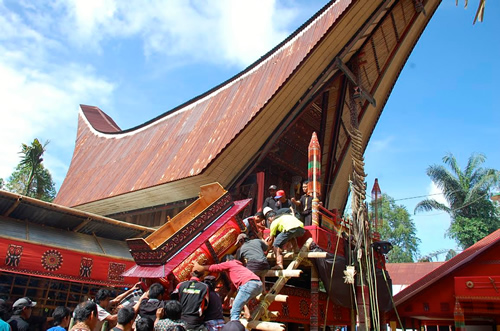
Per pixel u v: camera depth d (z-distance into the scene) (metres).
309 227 9.41
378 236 13.61
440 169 35.56
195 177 14.46
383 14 16.58
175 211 16.92
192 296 5.80
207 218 7.56
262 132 14.47
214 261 7.48
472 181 34.97
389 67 19.38
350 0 14.05
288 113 14.91
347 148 19.20
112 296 7.16
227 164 14.30
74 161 25.62
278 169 16.47
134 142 21.69
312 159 10.31
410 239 46.44
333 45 14.88
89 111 29.70
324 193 18.09
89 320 4.86
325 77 15.30
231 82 18.59
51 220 10.28
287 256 8.73
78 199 20.12
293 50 15.54
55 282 10.02
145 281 7.12
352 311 12.72
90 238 11.05
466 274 15.30
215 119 16.72
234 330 5.48
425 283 15.97
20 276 9.49
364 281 10.39
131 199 17.53
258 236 8.77
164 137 19.34
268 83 15.07
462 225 33.44
